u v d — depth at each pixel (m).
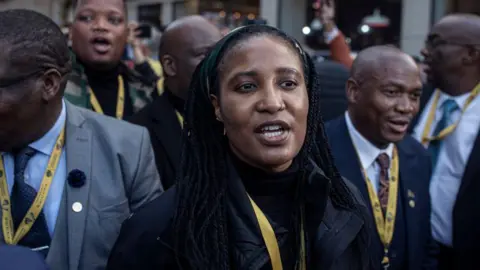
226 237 1.26
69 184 1.61
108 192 1.66
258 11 13.53
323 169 1.45
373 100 2.29
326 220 1.38
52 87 1.54
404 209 2.34
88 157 1.67
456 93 2.84
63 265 1.56
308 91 1.39
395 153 2.44
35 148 1.60
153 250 1.30
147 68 4.00
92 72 2.70
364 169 2.36
